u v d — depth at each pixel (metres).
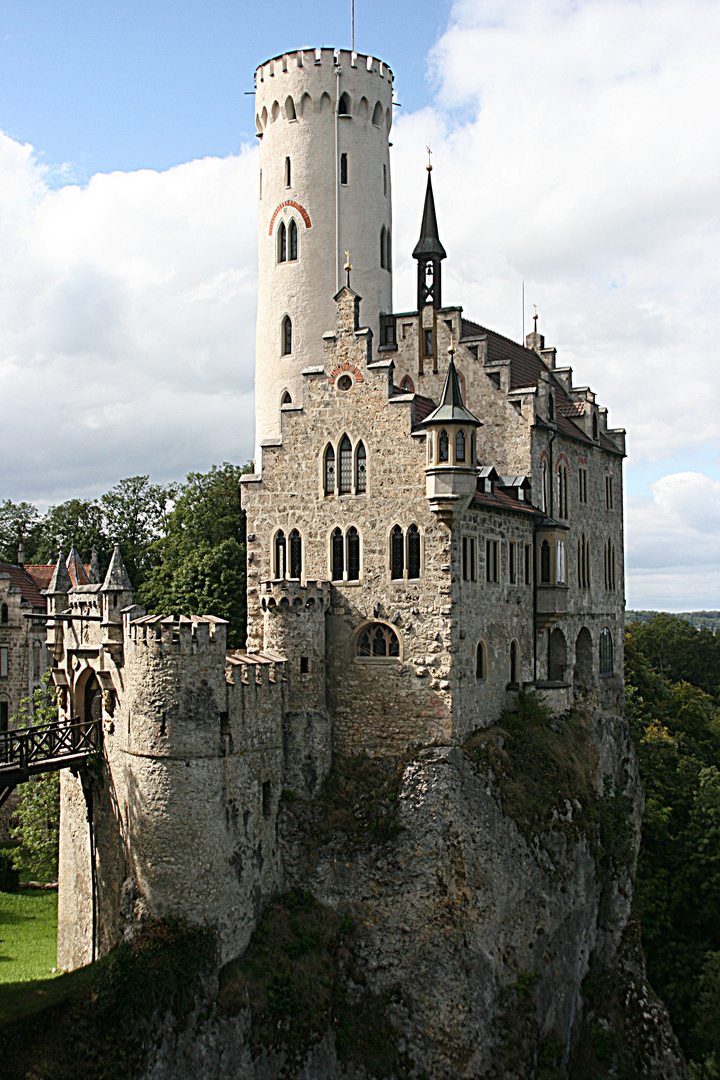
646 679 104.62
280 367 62.16
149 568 95.62
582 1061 48.47
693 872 64.88
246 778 42.34
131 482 101.56
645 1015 51.72
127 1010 36.34
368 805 45.47
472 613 49.03
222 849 40.38
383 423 48.38
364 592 48.44
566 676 62.38
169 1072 36.19
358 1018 41.59
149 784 39.78
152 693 39.88
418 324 59.47
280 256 62.59
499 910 44.50
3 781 40.91
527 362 67.44
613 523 72.62
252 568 51.91
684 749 90.38
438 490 45.94
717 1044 54.47
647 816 67.31
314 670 47.38
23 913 56.12
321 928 43.06
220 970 39.47
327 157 61.84
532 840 47.47
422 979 42.16
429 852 43.78
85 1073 34.50
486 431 57.91
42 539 102.69
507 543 53.59
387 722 47.59
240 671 42.38
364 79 62.84
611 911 54.53
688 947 62.06
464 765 45.97
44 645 73.75
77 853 47.03
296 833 44.78
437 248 58.78
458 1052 41.00
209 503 76.75
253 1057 38.06
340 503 49.44
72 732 46.25
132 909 39.50
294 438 50.91
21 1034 34.44
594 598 68.12
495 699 51.88
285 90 62.12
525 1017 43.94
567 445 63.31
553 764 52.00
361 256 62.59
